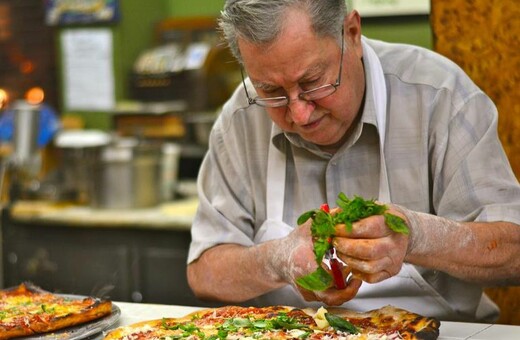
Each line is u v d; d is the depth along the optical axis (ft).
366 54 8.26
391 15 15.52
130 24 22.66
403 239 6.76
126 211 17.25
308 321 7.46
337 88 7.47
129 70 22.67
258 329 7.25
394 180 8.37
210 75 19.99
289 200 8.80
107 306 8.30
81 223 16.92
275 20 7.04
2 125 18.78
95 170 17.37
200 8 22.80
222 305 9.00
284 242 7.68
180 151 19.66
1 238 17.53
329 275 6.86
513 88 9.90
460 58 10.11
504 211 7.79
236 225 8.91
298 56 7.11
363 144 8.47
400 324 7.12
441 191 8.21
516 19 9.77
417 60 8.48
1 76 24.02
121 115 20.25
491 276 7.79
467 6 9.96
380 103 8.29
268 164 8.78
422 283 8.36
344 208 6.75
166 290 16.65
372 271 6.60
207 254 8.77
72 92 23.27
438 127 8.17
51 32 23.31
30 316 8.07
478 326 7.53
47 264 17.47
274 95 7.48
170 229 16.37
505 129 10.00
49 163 18.81
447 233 7.32
